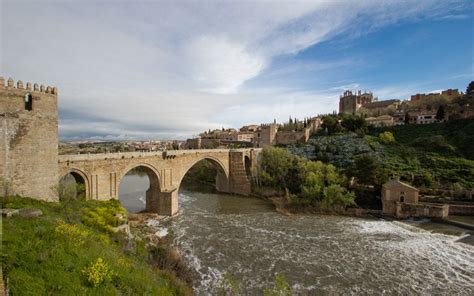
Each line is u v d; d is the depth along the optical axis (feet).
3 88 79.92
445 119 331.57
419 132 312.09
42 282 40.24
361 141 303.27
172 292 65.62
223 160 255.29
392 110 456.45
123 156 148.97
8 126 81.05
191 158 212.43
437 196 185.06
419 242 131.64
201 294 82.79
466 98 371.35
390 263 109.29
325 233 144.77
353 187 202.80
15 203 75.61
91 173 131.23
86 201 115.65
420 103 436.76
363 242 131.64
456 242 131.54
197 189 281.33
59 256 49.11
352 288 90.68
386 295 87.25
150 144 615.57
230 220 168.55
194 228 150.71
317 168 223.92
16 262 42.75
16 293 36.14
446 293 89.04
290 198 205.87
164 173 181.37
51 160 94.84
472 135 264.31
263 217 176.35
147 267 75.10
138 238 108.17
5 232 52.47
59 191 100.94
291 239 135.23
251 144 438.40
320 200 195.00
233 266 104.06
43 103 91.76
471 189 186.50
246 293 85.25
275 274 98.78
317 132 378.32
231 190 262.26
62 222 68.59
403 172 218.38
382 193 185.68
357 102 534.78
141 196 237.25
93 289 43.98
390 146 284.00
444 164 228.02
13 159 82.28
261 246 125.29
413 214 169.58
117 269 55.26
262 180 258.16
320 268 104.37
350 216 178.40
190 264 104.01
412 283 94.58
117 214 109.50
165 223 159.53
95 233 77.41
